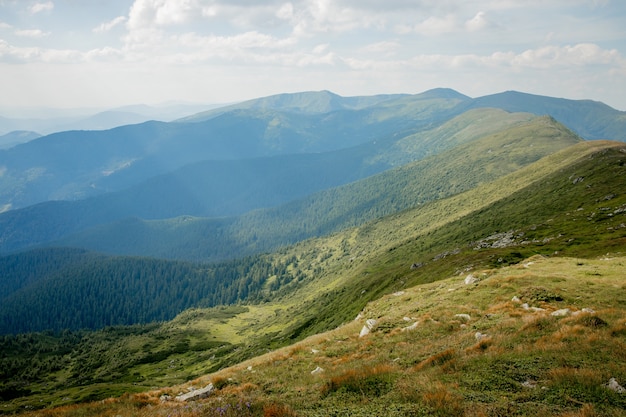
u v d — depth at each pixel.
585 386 13.62
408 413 13.46
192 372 152.50
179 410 18.00
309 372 24.22
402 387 15.90
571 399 13.05
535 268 45.56
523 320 24.34
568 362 15.86
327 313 134.38
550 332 20.17
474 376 16.06
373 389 16.48
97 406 22.72
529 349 18.03
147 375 158.00
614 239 68.31
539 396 13.59
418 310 36.12
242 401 16.83
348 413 14.14
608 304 28.09
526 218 137.75
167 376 150.62
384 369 18.83
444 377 16.53
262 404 15.88
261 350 123.94
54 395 84.25
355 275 197.50
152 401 23.09
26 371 196.75
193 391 24.66
